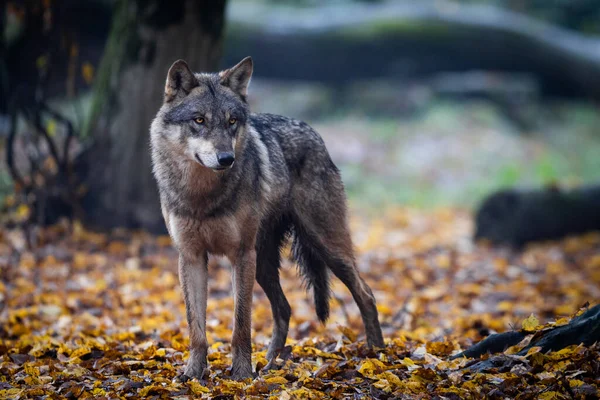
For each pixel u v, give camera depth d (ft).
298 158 26.11
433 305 37.35
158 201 45.57
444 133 91.04
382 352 24.62
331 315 35.19
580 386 19.11
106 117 45.11
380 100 98.78
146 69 43.83
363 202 71.97
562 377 19.30
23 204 44.55
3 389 20.90
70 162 44.29
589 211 55.47
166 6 42.86
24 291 34.68
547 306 36.01
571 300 37.50
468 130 92.73
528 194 54.13
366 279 43.01
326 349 25.64
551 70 89.66
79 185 45.01
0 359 24.73
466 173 82.43
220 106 22.38
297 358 24.70
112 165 44.93
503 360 21.29
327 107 99.19
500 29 85.71
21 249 40.75
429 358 23.32
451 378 20.40
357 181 77.41
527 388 19.39
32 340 27.14
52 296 33.96
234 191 22.50
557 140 99.81
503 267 46.14
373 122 94.84
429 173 81.82
